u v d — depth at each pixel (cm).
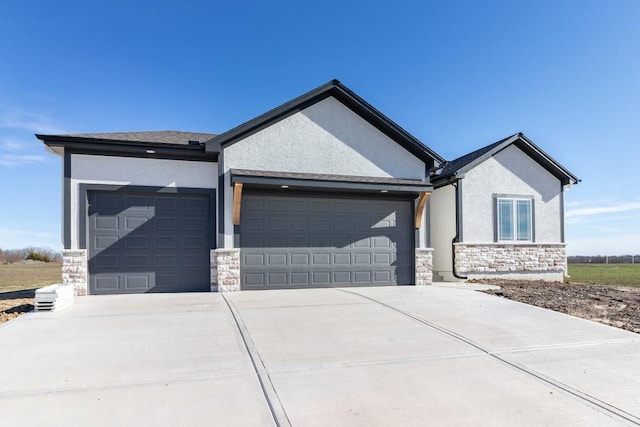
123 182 1033
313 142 1164
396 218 1244
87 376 432
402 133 1212
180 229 1076
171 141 1080
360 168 1203
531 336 608
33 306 859
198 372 446
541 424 326
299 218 1147
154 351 523
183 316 732
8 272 2381
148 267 1047
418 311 789
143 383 412
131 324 670
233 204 1060
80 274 987
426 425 322
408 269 1245
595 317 760
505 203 1500
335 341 575
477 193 1468
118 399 372
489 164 1491
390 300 915
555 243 1547
